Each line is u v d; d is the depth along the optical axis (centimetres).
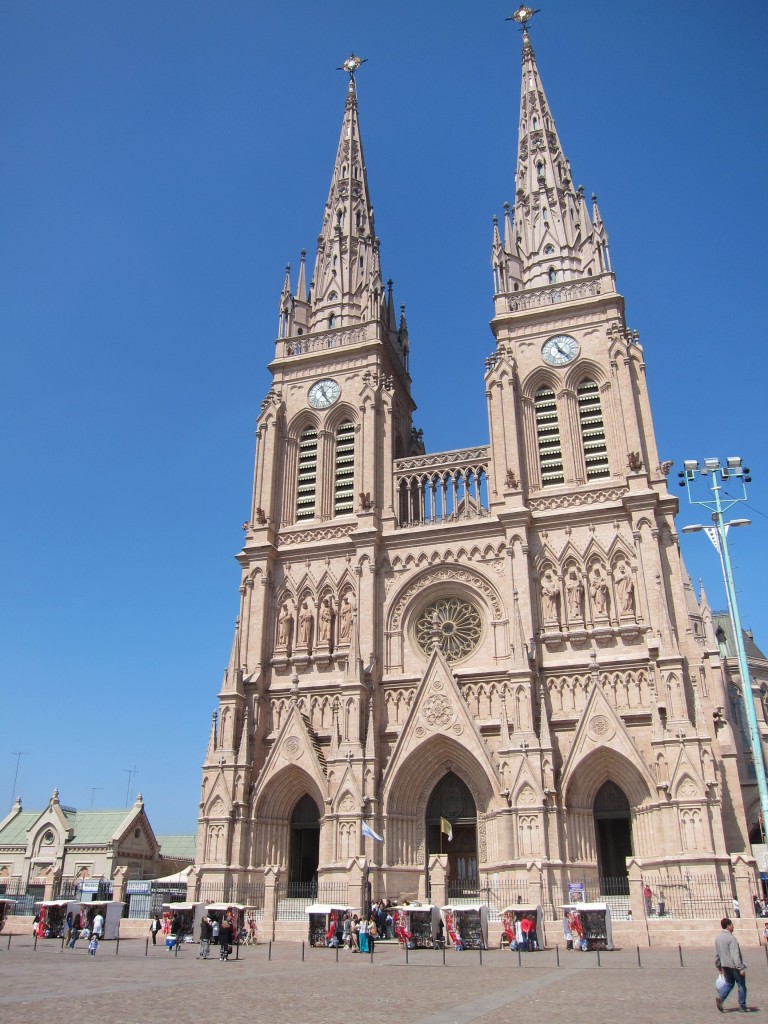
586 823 6425
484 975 3638
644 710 6681
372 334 9081
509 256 9038
